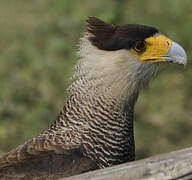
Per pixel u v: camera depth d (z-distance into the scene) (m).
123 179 5.84
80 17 15.60
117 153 7.92
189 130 14.11
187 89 14.45
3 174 7.41
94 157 7.69
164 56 8.15
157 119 14.25
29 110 13.88
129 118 8.16
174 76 13.88
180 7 15.41
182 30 14.34
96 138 7.79
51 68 15.02
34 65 15.19
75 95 7.99
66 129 7.84
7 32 17.39
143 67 8.19
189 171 5.86
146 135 13.69
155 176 5.84
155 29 8.27
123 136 8.01
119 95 7.98
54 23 17.03
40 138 7.79
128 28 8.04
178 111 14.36
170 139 13.82
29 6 18.67
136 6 16.28
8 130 13.19
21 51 16.05
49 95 14.34
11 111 13.73
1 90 14.19
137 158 13.13
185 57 8.16
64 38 16.05
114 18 15.11
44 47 16.44
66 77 14.31
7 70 15.22
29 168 7.42
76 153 7.59
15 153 7.64
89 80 7.93
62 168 7.41
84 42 8.04
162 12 15.83
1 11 18.45
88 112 7.87
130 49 7.99
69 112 7.95
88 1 16.48
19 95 14.25
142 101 14.63
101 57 7.93
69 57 15.25
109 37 7.94
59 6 17.25
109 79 7.92
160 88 14.52
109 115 7.90
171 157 5.93
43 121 13.56
